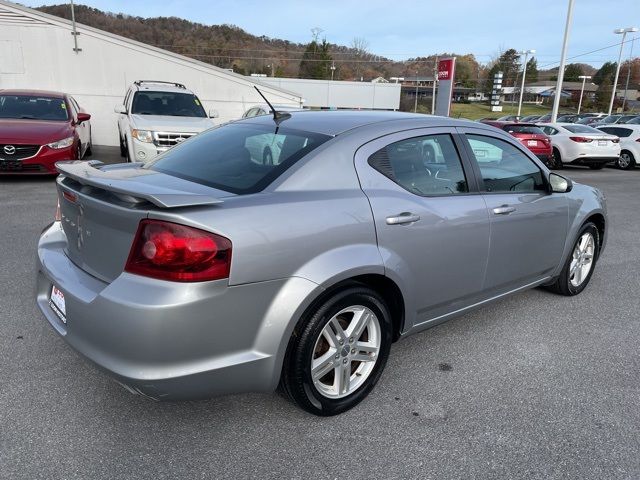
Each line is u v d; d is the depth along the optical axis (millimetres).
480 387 3115
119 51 15812
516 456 2488
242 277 2250
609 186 12852
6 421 2588
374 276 2762
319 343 2662
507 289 3832
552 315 4285
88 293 2344
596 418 2824
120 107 11406
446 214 3098
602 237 4938
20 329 3559
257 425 2658
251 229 2279
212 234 2180
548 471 2391
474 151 3477
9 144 8477
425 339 3771
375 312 2807
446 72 17406
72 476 2240
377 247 2729
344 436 2598
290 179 2582
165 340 2141
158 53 16172
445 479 2322
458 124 3449
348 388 2787
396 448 2520
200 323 2184
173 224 2150
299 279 2408
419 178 3084
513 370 3338
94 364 2289
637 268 5762
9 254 5125
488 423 2748
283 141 2910
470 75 105375
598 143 16047
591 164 16406
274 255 2330
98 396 2840
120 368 2191
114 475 2264
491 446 2557
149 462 2355
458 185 3318
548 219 3984
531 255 3914
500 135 3729
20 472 2244
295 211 2447
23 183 9039
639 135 16969
